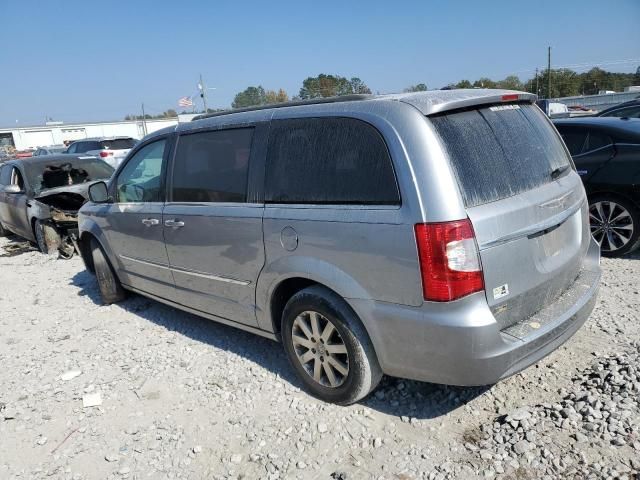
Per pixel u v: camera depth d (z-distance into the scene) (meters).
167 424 3.26
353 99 3.04
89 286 6.48
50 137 64.94
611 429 2.73
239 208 3.48
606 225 5.75
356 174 2.82
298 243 3.08
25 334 5.00
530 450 2.66
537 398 3.12
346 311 2.95
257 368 3.83
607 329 3.87
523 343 2.64
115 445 3.10
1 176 10.12
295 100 3.40
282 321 3.37
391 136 2.67
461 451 2.75
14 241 10.52
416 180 2.56
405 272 2.61
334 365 3.13
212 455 2.94
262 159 3.36
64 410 3.53
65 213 8.16
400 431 2.96
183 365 4.01
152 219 4.33
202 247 3.85
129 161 4.78
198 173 3.89
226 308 3.86
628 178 5.51
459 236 2.48
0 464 3.01
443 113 2.75
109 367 4.11
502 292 2.64
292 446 2.93
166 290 4.52
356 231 2.77
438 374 2.67
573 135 6.02
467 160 2.65
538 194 2.90
